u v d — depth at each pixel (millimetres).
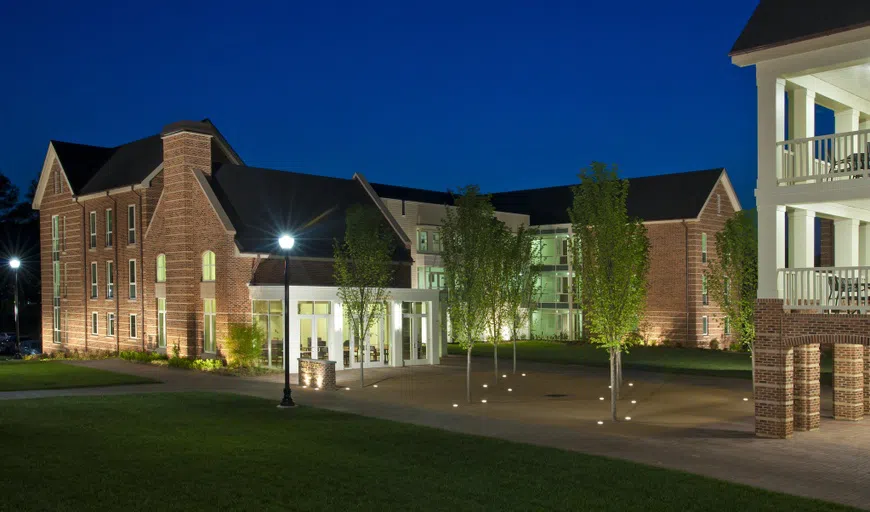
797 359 18359
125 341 40625
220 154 42156
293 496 11523
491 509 10992
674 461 14414
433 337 35094
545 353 41375
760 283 17484
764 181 17375
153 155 40469
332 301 31891
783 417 17031
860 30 15711
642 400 23469
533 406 22047
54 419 18109
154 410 19891
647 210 49625
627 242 20266
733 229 25672
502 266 27172
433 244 46125
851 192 16172
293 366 30656
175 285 35500
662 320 48438
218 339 33656
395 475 12898
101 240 42594
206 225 34406
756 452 15430
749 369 34031
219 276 33594
